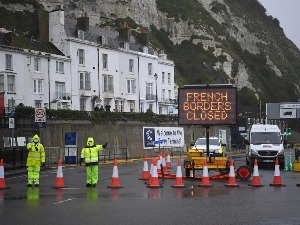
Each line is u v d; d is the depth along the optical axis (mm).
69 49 59375
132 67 70812
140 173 27344
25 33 73688
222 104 22844
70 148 38094
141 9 127625
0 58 49875
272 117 77688
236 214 12211
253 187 18938
